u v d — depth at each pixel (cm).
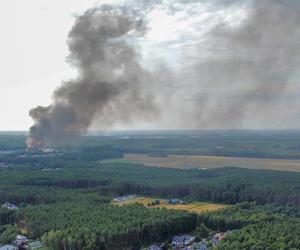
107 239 17200
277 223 18800
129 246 18000
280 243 15850
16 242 18138
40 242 18000
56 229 17988
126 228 17975
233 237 16975
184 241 18862
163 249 18125
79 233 17075
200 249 17425
